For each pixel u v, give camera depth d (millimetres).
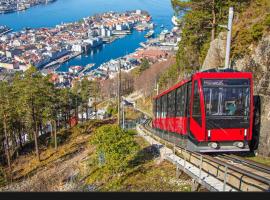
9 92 41938
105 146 18766
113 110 86875
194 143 15906
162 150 21422
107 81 124188
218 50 26453
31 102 40844
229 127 15305
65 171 26438
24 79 41562
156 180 15492
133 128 49750
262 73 17703
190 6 35406
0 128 42844
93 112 92625
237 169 11086
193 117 15914
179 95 19016
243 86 15336
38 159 41438
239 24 24672
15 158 46125
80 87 71250
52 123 51531
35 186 23219
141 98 99938
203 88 15344
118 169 18500
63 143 49438
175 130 20375
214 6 33500
